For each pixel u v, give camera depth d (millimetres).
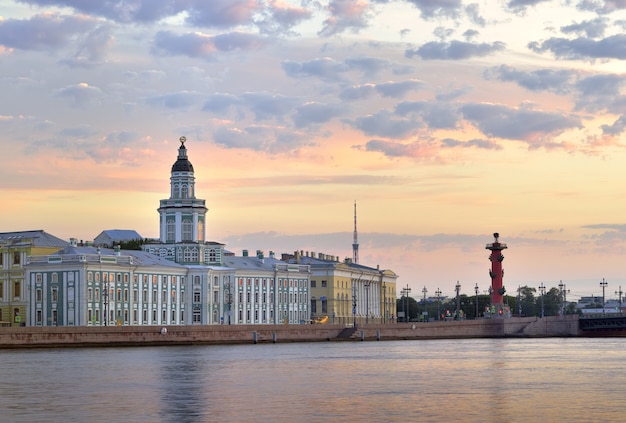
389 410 85562
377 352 179500
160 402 91312
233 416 81875
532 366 139625
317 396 96312
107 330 191375
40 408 87125
